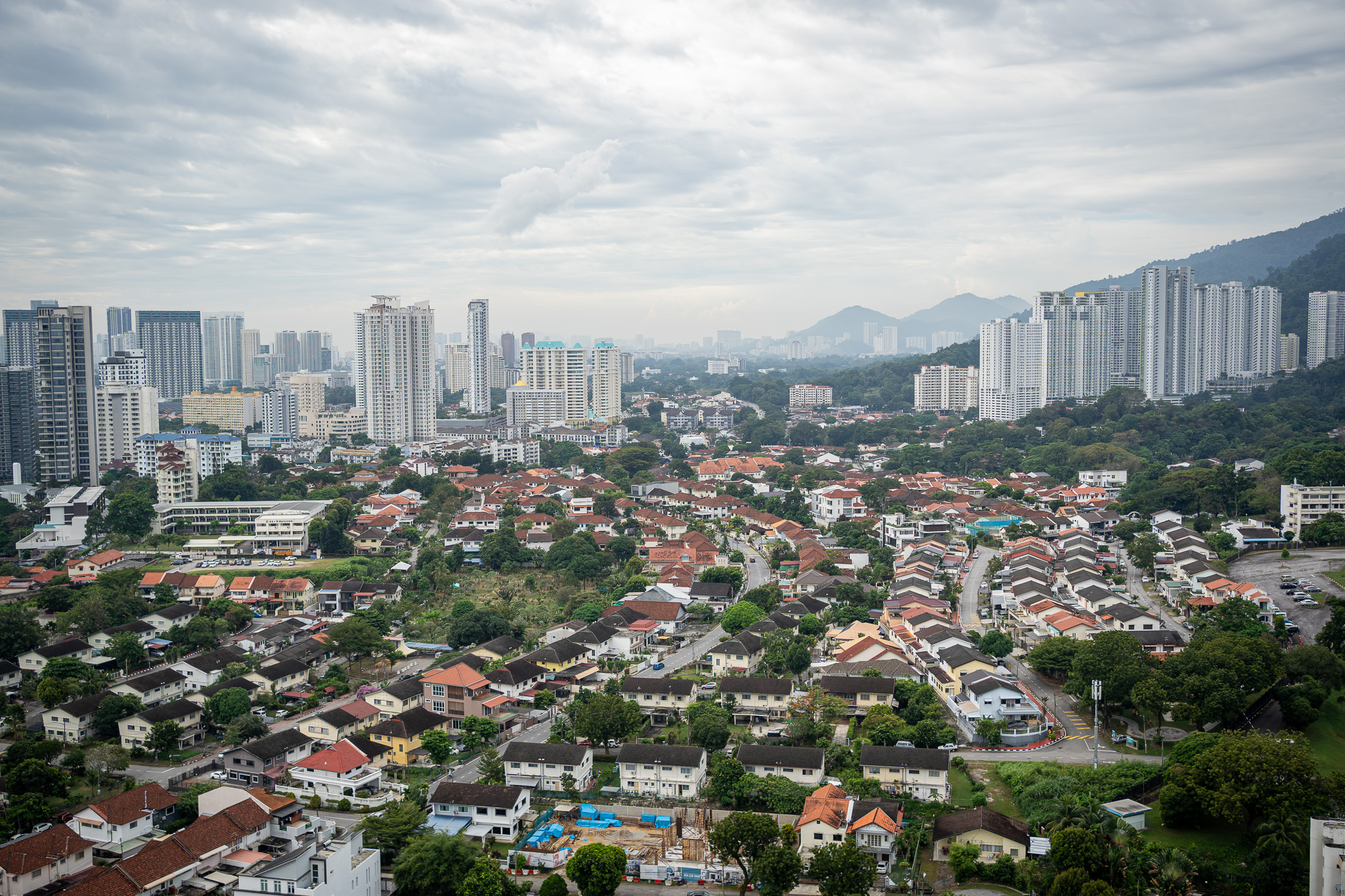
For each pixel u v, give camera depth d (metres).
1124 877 131.62
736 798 165.62
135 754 194.25
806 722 188.88
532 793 171.38
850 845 136.00
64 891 135.25
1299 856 130.50
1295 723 181.25
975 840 145.62
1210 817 149.00
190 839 143.38
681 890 142.12
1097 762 170.88
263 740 181.12
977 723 190.88
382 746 186.25
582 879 137.75
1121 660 198.88
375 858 140.88
